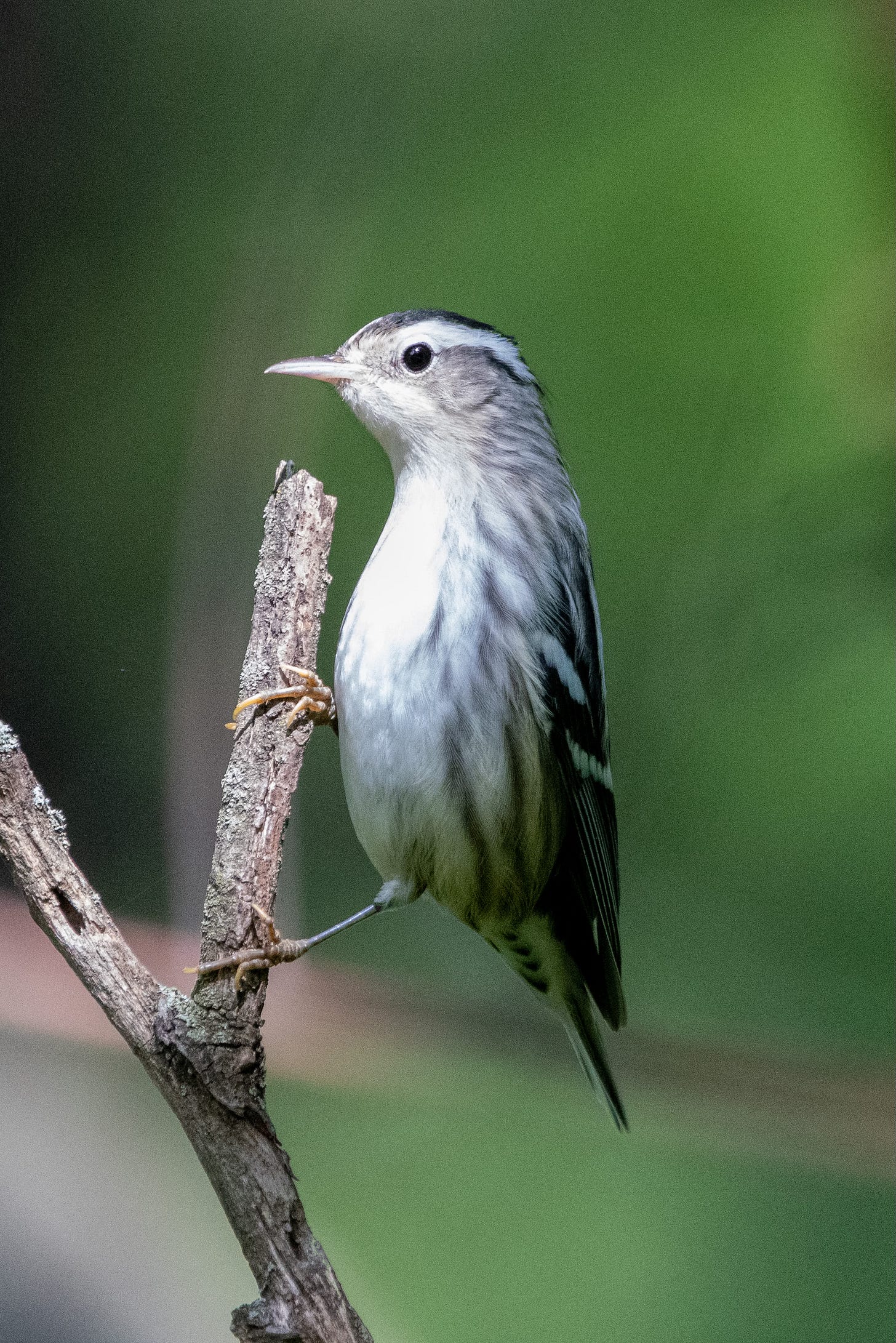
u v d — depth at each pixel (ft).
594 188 10.41
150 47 10.71
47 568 10.58
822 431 10.34
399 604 10.08
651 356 10.37
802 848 10.36
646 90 10.41
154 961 10.37
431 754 10.07
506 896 10.12
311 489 10.00
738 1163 10.28
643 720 10.38
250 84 10.66
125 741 10.53
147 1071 9.92
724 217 10.36
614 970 10.15
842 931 10.35
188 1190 10.34
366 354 10.13
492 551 10.09
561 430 10.39
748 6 10.40
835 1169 10.28
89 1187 10.33
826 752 10.34
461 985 10.41
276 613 9.99
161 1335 10.27
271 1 10.65
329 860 10.46
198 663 10.48
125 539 10.57
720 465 10.37
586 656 10.13
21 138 10.69
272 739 9.97
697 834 10.37
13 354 10.63
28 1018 10.32
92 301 10.64
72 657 10.55
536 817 10.10
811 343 10.34
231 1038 9.92
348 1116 10.31
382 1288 10.22
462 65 10.50
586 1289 10.23
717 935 10.37
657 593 10.38
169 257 10.63
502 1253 10.24
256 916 9.95
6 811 9.91
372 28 10.55
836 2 10.37
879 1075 10.31
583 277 10.39
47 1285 10.28
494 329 10.15
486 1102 10.32
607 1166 10.28
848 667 10.33
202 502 10.52
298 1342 9.90
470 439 10.11
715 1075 10.32
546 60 10.46
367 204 10.50
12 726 10.53
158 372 10.60
